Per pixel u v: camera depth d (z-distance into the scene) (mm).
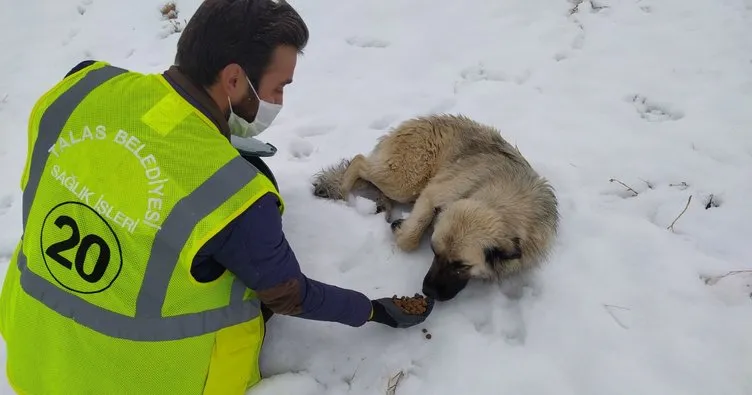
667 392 2857
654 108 4688
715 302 3240
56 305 2170
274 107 2514
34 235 2172
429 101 4852
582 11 5691
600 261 3482
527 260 3395
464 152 3902
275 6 2230
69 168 2102
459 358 3004
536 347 3068
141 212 2033
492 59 5262
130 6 6414
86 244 2088
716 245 3582
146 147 2072
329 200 3887
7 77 5695
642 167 4137
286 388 2805
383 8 5953
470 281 3475
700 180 4008
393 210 4156
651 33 5367
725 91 4711
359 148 4434
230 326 2348
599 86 4887
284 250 2312
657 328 3131
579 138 4402
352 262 3502
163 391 2307
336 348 3051
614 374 2930
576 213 3812
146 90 2178
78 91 2201
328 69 5297
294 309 2465
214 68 2195
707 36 5262
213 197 2041
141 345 2195
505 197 3443
